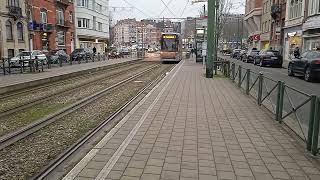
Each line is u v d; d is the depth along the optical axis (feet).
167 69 94.32
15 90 50.14
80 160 17.83
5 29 117.08
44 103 37.76
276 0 149.79
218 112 28.86
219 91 42.11
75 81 62.80
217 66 72.49
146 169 15.87
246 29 247.91
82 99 39.65
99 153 18.03
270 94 28.63
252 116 27.35
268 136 21.53
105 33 236.02
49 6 150.61
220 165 16.46
